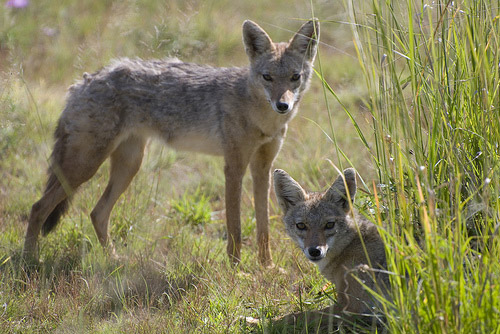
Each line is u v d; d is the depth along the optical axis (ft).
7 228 36.27
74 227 36.45
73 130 35.12
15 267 31.01
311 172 45.68
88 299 27.76
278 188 27.94
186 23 60.80
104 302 27.68
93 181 42.86
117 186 37.01
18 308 26.61
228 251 34.55
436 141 23.24
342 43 70.64
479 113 22.85
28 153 46.62
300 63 34.86
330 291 27.17
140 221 36.52
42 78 59.88
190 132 36.22
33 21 70.64
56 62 62.75
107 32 65.62
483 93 21.98
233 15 75.25
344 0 22.61
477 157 23.17
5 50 61.87
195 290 29.09
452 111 23.68
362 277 24.82
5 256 32.35
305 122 53.52
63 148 35.47
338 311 25.08
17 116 47.50
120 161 37.19
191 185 46.42
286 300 27.50
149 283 29.48
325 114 55.21
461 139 22.91
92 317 26.32
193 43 60.54
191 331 24.66
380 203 25.30
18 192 42.01
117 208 39.01
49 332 25.27
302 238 26.55
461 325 17.95
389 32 23.58
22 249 32.96
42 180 43.60
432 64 23.81
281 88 33.65
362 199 31.50
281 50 34.65
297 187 27.14
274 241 37.17
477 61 21.99
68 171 35.19
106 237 36.32
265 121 34.37
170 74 36.63
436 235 18.39
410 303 19.03
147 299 27.22
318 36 35.32
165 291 29.40
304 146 47.98
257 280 30.32
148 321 25.21
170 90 36.01
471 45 22.13
